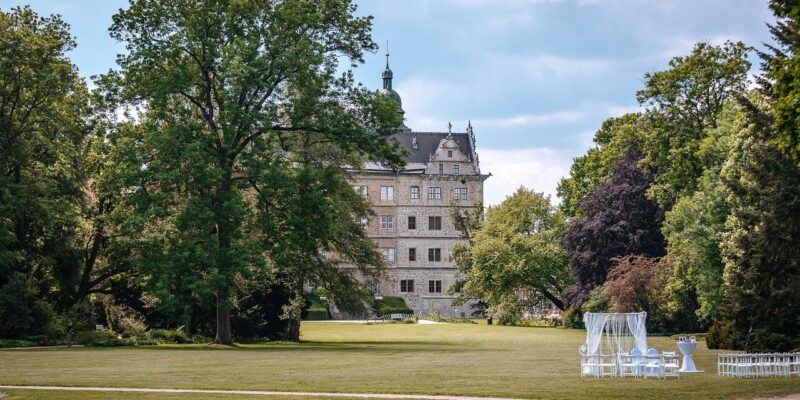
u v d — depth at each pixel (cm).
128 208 4547
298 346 4622
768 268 3266
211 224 4269
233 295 4488
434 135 12344
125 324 5119
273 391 2116
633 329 2650
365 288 5612
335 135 4747
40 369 2775
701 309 5109
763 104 4291
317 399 1942
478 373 2630
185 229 4259
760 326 3428
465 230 11188
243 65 4266
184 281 4266
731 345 4022
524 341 5197
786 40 3050
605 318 2669
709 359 3334
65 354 3619
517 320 8600
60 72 4916
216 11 4497
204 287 4125
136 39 4497
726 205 4953
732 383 2297
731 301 3512
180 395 2031
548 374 2597
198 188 4297
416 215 11938
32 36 4919
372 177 11900
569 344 4769
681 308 5828
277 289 5303
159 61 4497
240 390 2144
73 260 5116
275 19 4594
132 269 5278
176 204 4456
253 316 5288
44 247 5119
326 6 4750
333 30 4819
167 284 4256
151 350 4038
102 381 2358
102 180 4444
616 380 2402
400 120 4875
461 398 1955
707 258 4984
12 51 4778
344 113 4712
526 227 8819
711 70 5947
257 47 4494
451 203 11231
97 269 5616
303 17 4581
